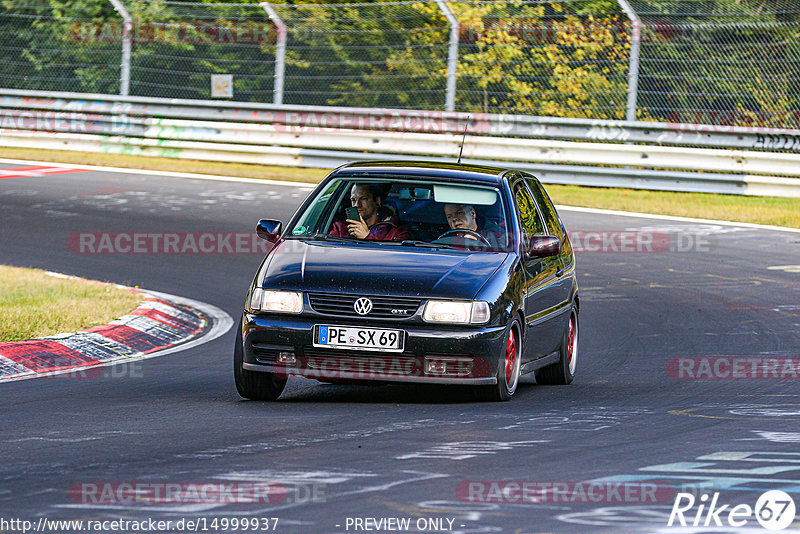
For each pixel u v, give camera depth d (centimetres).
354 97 9575
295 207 7275
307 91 9738
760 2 8294
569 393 3203
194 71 10069
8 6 10275
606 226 6875
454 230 3159
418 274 2912
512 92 8819
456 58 8831
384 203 3250
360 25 9500
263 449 2294
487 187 3297
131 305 4412
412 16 9031
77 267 5500
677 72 8431
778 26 8212
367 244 3123
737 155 8038
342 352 2834
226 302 4916
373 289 2861
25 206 7031
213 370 3547
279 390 3031
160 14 9700
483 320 2855
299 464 2150
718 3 8381
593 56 8619
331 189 3322
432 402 2983
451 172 3362
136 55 10138
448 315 2838
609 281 5419
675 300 4972
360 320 2841
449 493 1925
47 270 5391
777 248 6272
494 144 8525
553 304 3356
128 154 9488
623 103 8569
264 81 9906
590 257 6003
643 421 2667
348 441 2383
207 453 2253
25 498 1880
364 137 8869
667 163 8181
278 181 8381
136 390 3147
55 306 4231
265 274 2966
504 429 2538
